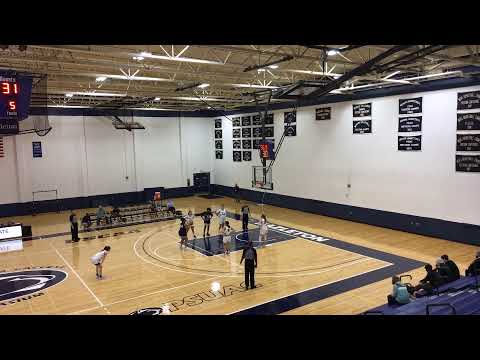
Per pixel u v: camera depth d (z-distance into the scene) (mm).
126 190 29906
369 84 18500
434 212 17125
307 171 23703
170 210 24406
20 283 13242
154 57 11484
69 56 13344
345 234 18375
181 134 31984
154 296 11680
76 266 14906
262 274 13258
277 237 18266
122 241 18547
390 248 15875
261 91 21266
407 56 10117
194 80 16453
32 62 13695
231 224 21359
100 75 14570
